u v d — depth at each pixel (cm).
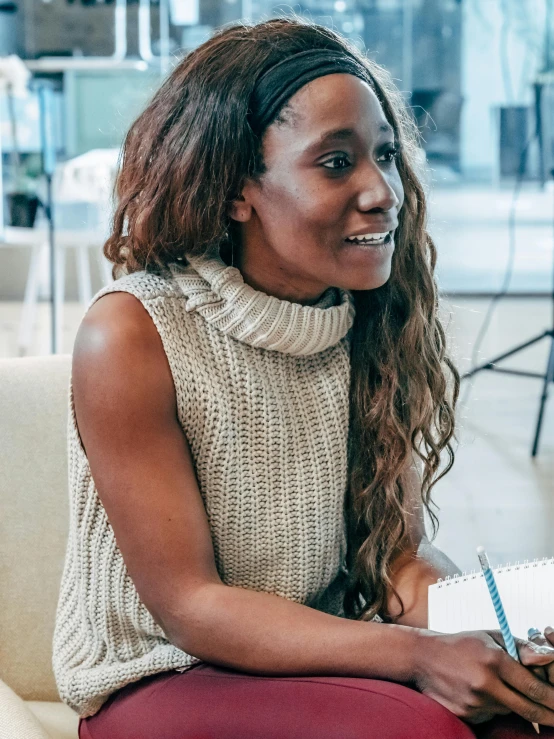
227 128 99
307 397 107
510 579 100
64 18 560
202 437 100
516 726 89
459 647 88
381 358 113
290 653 92
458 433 131
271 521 104
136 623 104
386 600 112
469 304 603
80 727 106
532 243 622
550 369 342
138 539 95
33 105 442
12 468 123
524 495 299
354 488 112
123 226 109
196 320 101
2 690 97
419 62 582
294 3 570
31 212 448
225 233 103
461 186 606
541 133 595
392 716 86
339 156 97
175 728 94
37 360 129
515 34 580
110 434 95
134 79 539
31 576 123
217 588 94
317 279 101
